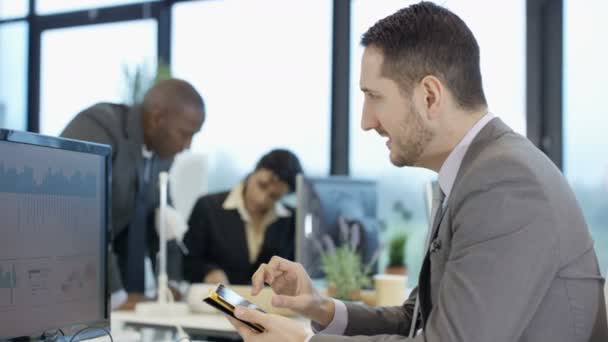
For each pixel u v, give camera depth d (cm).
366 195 275
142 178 264
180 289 266
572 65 401
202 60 490
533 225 116
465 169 130
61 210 138
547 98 405
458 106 133
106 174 152
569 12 402
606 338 126
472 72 134
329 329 161
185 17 498
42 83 540
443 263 130
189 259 315
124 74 309
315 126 460
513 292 113
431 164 139
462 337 113
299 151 462
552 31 404
